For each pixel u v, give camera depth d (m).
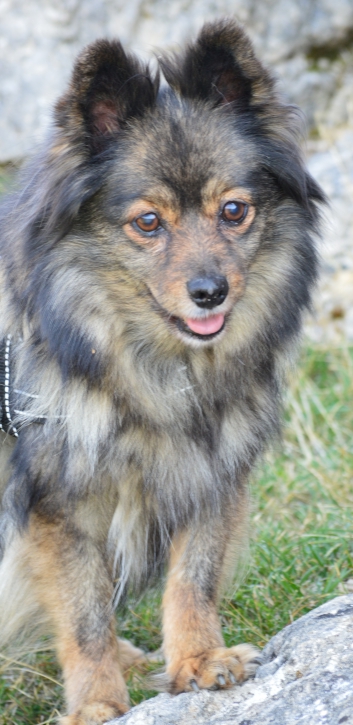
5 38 11.87
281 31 11.81
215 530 5.31
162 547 5.53
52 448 5.05
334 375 9.61
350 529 6.76
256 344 5.34
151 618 6.46
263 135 5.21
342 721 3.82
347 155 11.48
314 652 4.38
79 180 4.93
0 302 5.40
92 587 5.21
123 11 11.71
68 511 5.13
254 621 5.95
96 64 4.86
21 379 5.17
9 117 11.84
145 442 5.09
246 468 5.41
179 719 4.34
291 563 6.45
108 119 5.05
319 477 7.77
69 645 5.18
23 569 5.41
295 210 5.32
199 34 5.14
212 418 5.21
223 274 4.84
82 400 5.02
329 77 12.03
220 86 5.23
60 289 5.01
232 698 4.46
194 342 4.97
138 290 5.05
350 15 11.92
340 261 10.73
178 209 4.93
